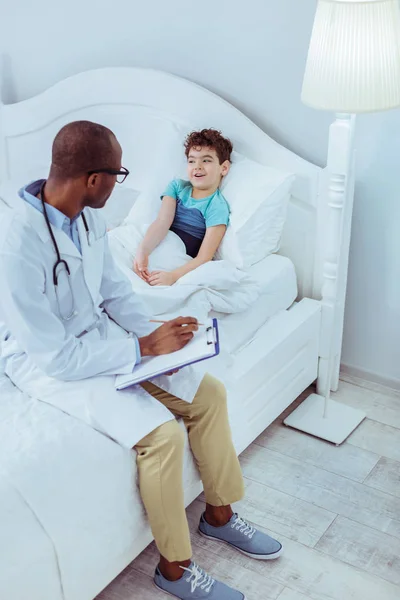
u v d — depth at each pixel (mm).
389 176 2338
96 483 1616
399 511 2055
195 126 2602
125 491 1689
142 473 1695
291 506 2072
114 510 1664
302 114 2441
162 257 2359
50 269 1658
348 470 2211
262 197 2354
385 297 2512
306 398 2543
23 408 1710
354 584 1830
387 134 2289
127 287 1893
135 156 2777
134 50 2738
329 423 2393
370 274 2512
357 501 2092
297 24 2332
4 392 1760
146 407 1707
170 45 2639
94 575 1648
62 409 1706
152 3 2609
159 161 2594
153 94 2666
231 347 2182
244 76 2512
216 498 1887
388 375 2611
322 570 1870
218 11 2471
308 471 2207
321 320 2459
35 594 1508
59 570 1548
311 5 2285
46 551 1507
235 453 1879
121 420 1671
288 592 1809
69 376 1675
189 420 1842
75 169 1584
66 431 1644
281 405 2365
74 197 1630
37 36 2969
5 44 3070
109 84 2754
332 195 2287
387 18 1871
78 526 1575
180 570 1764
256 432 2254
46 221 1626
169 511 1696
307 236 2480
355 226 2475
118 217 2678
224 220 2361
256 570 1873
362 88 1907
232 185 2410
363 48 1882
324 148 2441
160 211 2451
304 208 2455
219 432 1830
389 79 1906
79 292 1739
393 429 2393
